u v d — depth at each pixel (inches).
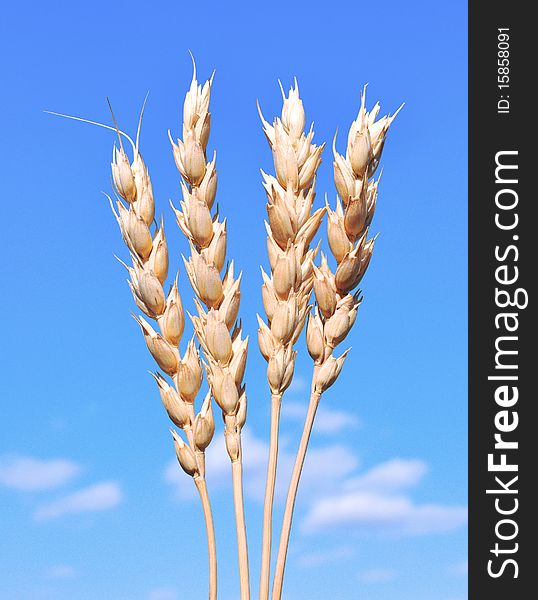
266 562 14.8
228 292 15.3
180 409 15.2
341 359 15.1
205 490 15.1
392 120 15.3
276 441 15.0
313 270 15.4
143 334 15.3
